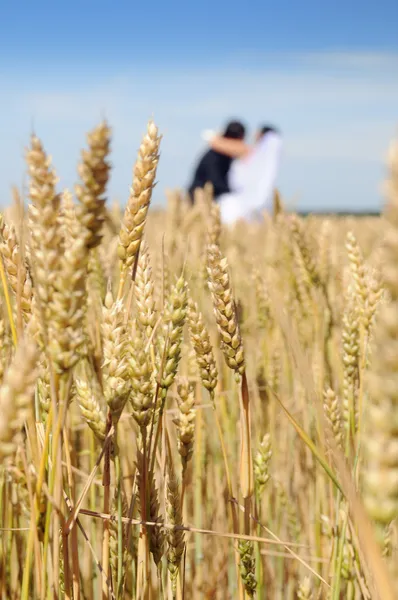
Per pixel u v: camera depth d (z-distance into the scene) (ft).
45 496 4.25
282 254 12.71
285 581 10.89
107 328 4.54
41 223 3.54
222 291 5.04
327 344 10.93
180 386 5.67
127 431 9.29
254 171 45.60
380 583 2.44
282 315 3.82
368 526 2.50
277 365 11.72
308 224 12.84
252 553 5.95
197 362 5.77
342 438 6.32
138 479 5.55
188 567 10.37
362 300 6.67
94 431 4.83
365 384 6.74
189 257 12.30
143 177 4.61
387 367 2.04
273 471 11.52
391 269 1.91
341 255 13.28
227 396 11.27
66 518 4.92
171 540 5.70
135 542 6.76
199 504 9.45
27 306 4.45
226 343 5.13
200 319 5.70
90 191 3.50
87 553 8.53
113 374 4.56
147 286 5.20
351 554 6.83
